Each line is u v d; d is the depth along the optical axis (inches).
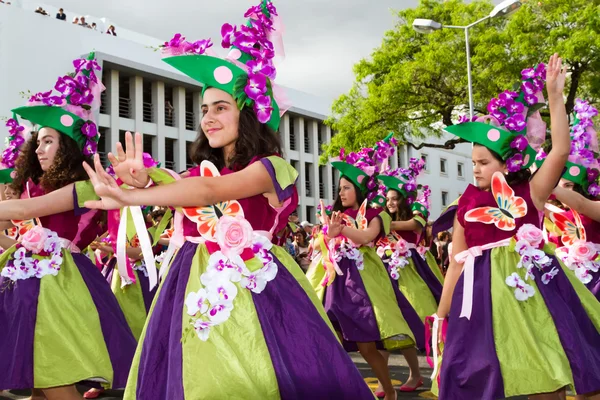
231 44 101.3
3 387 123.1
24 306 128.0
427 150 1262.3
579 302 125.5
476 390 116.8
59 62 812.6
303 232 451.5
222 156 102.6
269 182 89.3
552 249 128.0
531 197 123.2
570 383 109.0
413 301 241.9
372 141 660.1
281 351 84.4
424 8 669.3
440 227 135.1
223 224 87.9
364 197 214.7
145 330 90.8
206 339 83.2
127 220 104.3
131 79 900.6
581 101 181.6
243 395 79.6
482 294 121.2
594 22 561.6
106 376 127.4
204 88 99.4
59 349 125.6
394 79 636.7
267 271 88.3
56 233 135.2
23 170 146.6
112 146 858.1
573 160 179.5
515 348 114.6
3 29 772.6
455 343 120.6
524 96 131.1
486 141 126.9
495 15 546.6
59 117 139.1
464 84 622.2
